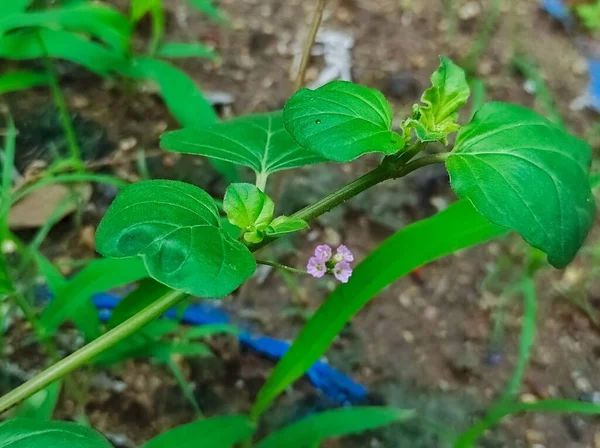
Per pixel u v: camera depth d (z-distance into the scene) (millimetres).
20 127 192
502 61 241
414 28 245
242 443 142
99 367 146
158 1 180
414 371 170
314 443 133
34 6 181
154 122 203
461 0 260
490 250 194
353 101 87
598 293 188
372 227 193
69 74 207
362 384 166
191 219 80
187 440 125
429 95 92
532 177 84
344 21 243
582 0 264
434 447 156
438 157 88
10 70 202
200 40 228
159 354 135
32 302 163
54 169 162
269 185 190
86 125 197
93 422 150
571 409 126
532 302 158
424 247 125
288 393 162
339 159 82
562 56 248
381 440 156
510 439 160
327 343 131
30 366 155
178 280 74
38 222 174
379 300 181
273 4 245
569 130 224
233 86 218
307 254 186
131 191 81
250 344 168
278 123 116
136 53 216
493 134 88
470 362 172
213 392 159
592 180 134
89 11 171
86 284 132
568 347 178
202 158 196
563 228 83
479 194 83
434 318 179
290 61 228
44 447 81
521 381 170
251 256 79
